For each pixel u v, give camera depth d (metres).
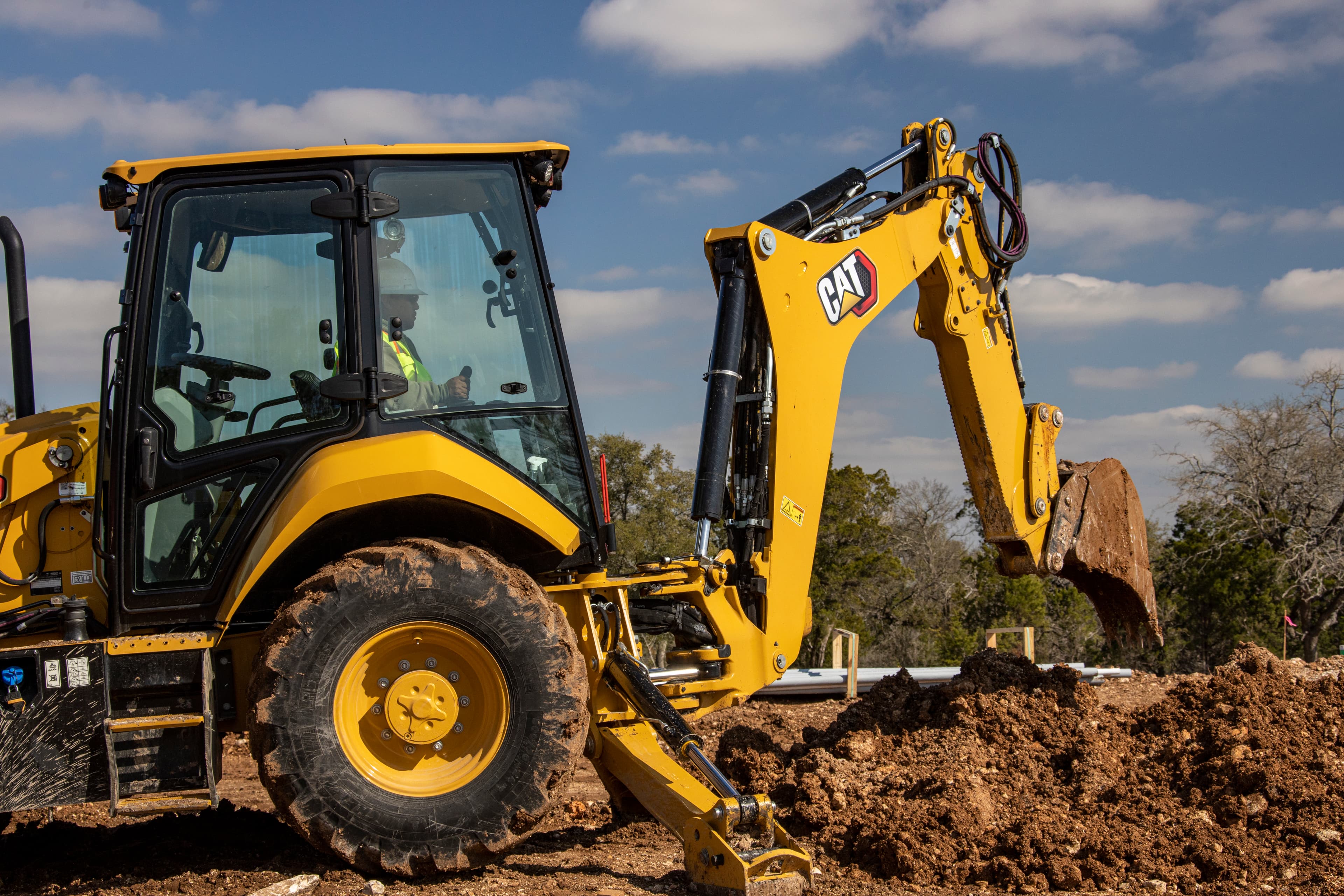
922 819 4.75
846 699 10.19
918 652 35.81
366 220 4.24
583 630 4.63
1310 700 5.75
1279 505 30.02
